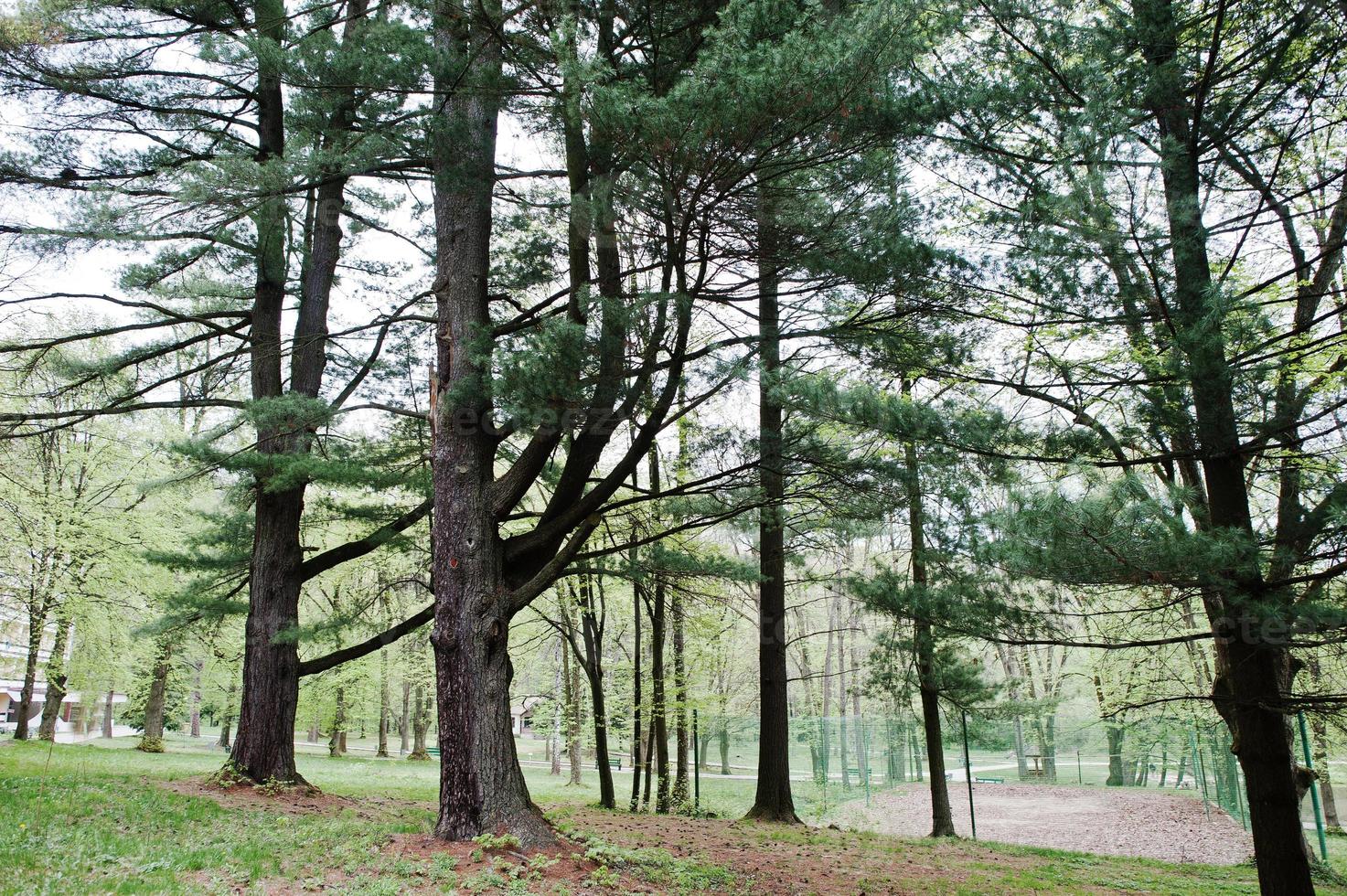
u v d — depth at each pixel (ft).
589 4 24.63
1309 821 61.72
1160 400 20.85
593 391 25.02
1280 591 19.67
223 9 37.22
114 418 67.36
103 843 22.25
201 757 71.67
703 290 26.73
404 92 27.63
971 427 21.76
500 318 38.88
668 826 39.42
